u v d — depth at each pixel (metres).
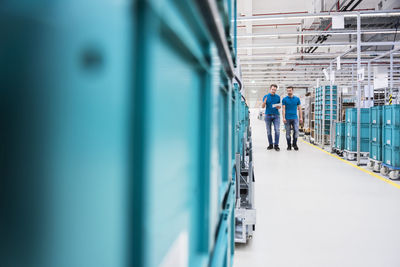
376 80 7.53
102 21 0.22
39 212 0.21
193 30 0.50
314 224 2.53
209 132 0.66
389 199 3.27
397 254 1.98
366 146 6.06
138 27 0.27
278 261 1.89
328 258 1.93
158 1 0.29
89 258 0.23
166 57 0.38
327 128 8.85
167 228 0.40
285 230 2.39
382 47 11.20
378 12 5.66
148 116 0.26
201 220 0.66
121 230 0.25
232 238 1.51
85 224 0.22
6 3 0.19
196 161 0.62
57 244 0.21
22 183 0.20
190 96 0.54
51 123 0.20
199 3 0.49
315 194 3.49
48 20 0.20
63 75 0.20
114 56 0.24
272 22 11.43
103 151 0.23
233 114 1.86
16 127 0.20
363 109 6.08
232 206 1.46
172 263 0.42
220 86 0.94
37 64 0.20
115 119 0.24
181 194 0.48
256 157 6.57
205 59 0.63
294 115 7.94
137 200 0.26
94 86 0.22
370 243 2.15
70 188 0.21
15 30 0.20
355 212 2.83
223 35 0.79
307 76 16.53
